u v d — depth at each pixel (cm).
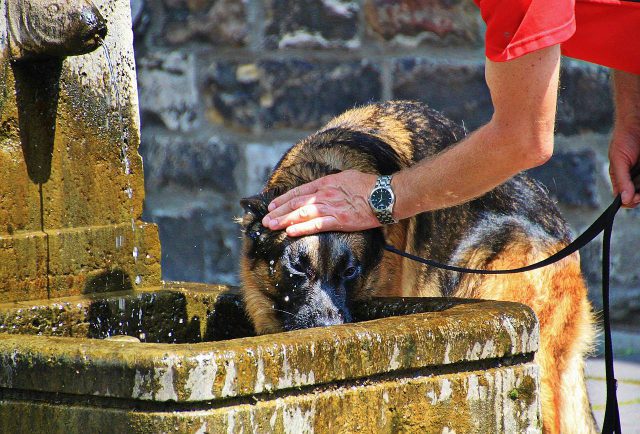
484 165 624
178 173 1477
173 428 473
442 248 973
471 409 584
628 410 1086
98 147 815
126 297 788
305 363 510
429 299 706
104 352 491
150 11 1460
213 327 840
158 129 1484
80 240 795
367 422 540
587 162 1448
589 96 1441
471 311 607
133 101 843
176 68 1462
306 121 1439
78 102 798
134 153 846
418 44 1429
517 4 550
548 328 980
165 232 1491
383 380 550
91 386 495
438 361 569
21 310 718
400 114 1018
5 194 753
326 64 1431
